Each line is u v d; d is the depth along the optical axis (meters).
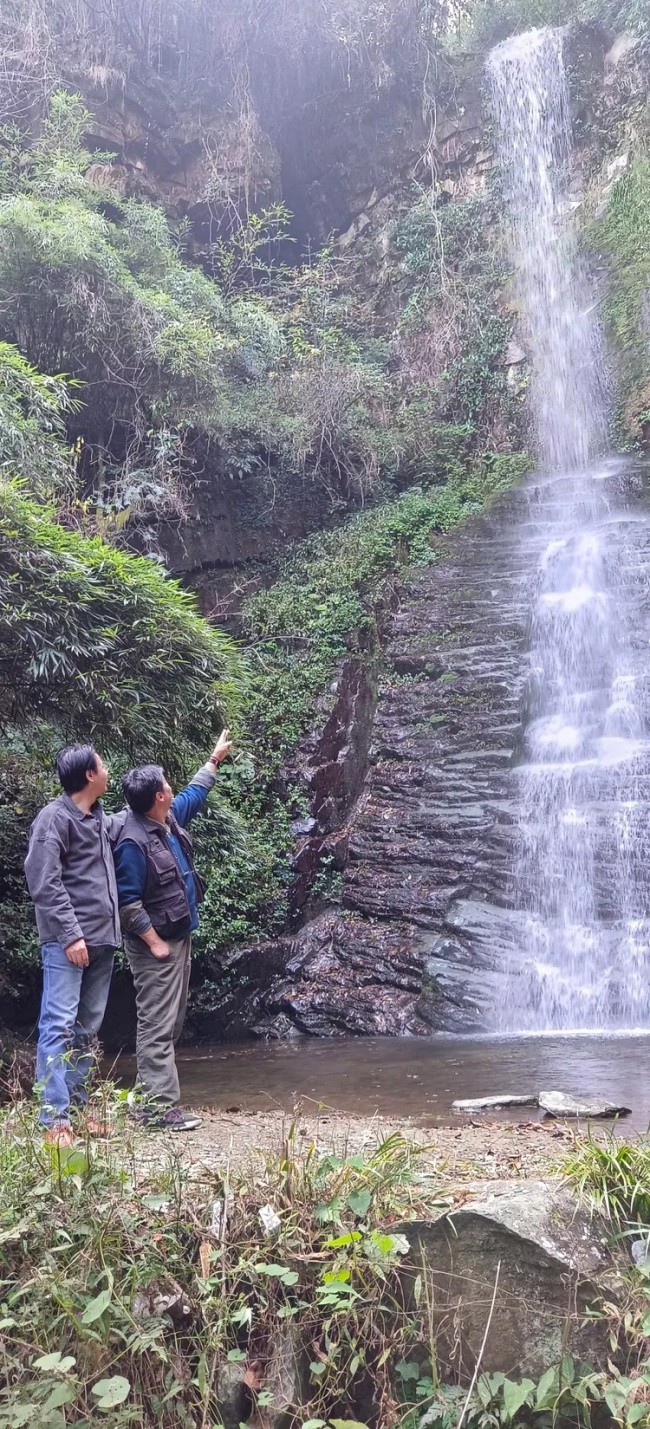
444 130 21.94
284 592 16.72
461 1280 3.02
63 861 4.56
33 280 14.34
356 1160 3.26
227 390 17.61
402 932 10.70
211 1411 2.88
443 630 14.55
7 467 9.30
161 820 4.97
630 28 20.16
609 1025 9.41
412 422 19.38
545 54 20.88
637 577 14.20
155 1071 4.77
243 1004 10.40
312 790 12.66
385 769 12.84
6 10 17.75
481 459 18.88
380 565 16.53
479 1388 2.86
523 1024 9.53
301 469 18.39
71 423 15.46
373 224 22.67
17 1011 9.05
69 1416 2.77
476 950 10.08
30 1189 3.17
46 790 9.90
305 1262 3.07
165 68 20.83
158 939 4.84
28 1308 2.89
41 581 7.33
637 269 19.00
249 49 21.17
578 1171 3.25
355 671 14.38
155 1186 3.29
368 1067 7.64
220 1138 4.37
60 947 4.41
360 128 22.44
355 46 21.45
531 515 17.06
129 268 17.47
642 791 10.92
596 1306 2.94
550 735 12.62
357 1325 2.99
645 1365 2.84
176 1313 3.00
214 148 21.11
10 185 15.92
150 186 20.38
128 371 15.60
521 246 20.55
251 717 13.84
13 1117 3.68
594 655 13.66
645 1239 3.09
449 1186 3.38
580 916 10.32
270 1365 2.98
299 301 21.11
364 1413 2.97
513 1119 5.37
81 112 18.09
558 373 19.20
